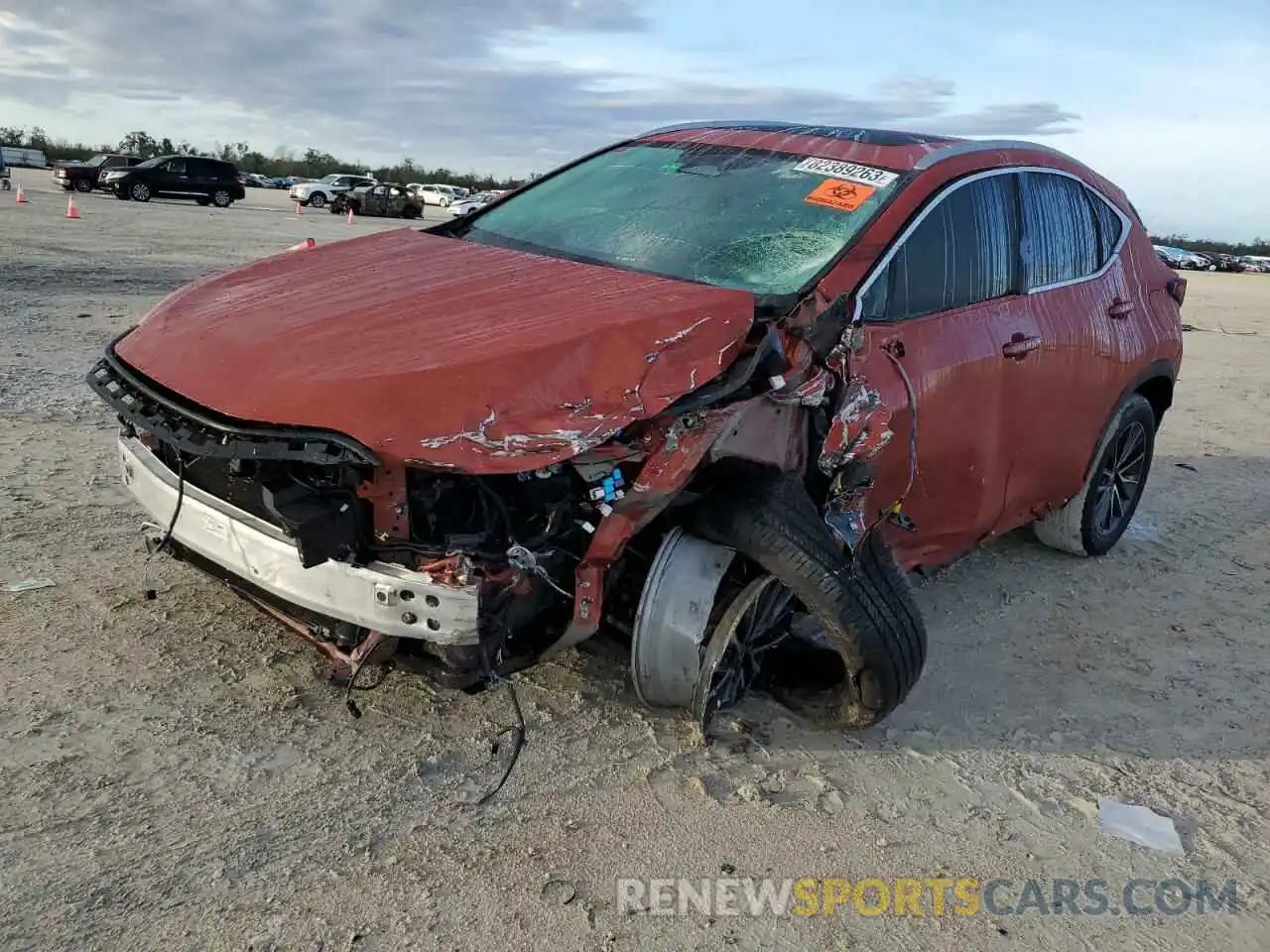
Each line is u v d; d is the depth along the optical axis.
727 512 3.03
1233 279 52.69
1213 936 2.71
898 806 3.12
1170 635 4.61
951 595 4.83
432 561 2.69
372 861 2.63
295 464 2.72
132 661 3.40
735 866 2.77
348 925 2.41
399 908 2.48
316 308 3.19
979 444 3.91
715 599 3.14
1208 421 9.32
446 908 2.50
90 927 2.31
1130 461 5.53
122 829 2.64
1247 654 4.47
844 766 3.30
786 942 2.52
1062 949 2.61
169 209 30.20
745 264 3.59
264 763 2.96
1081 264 4.77
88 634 3.54
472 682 2.82
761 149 4.30
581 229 4.08
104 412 6.37
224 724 3.12
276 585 2.80
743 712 3.54
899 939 2.58
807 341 3.14
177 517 3.05
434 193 55.28
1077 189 4.80
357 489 2.68
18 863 2.48
